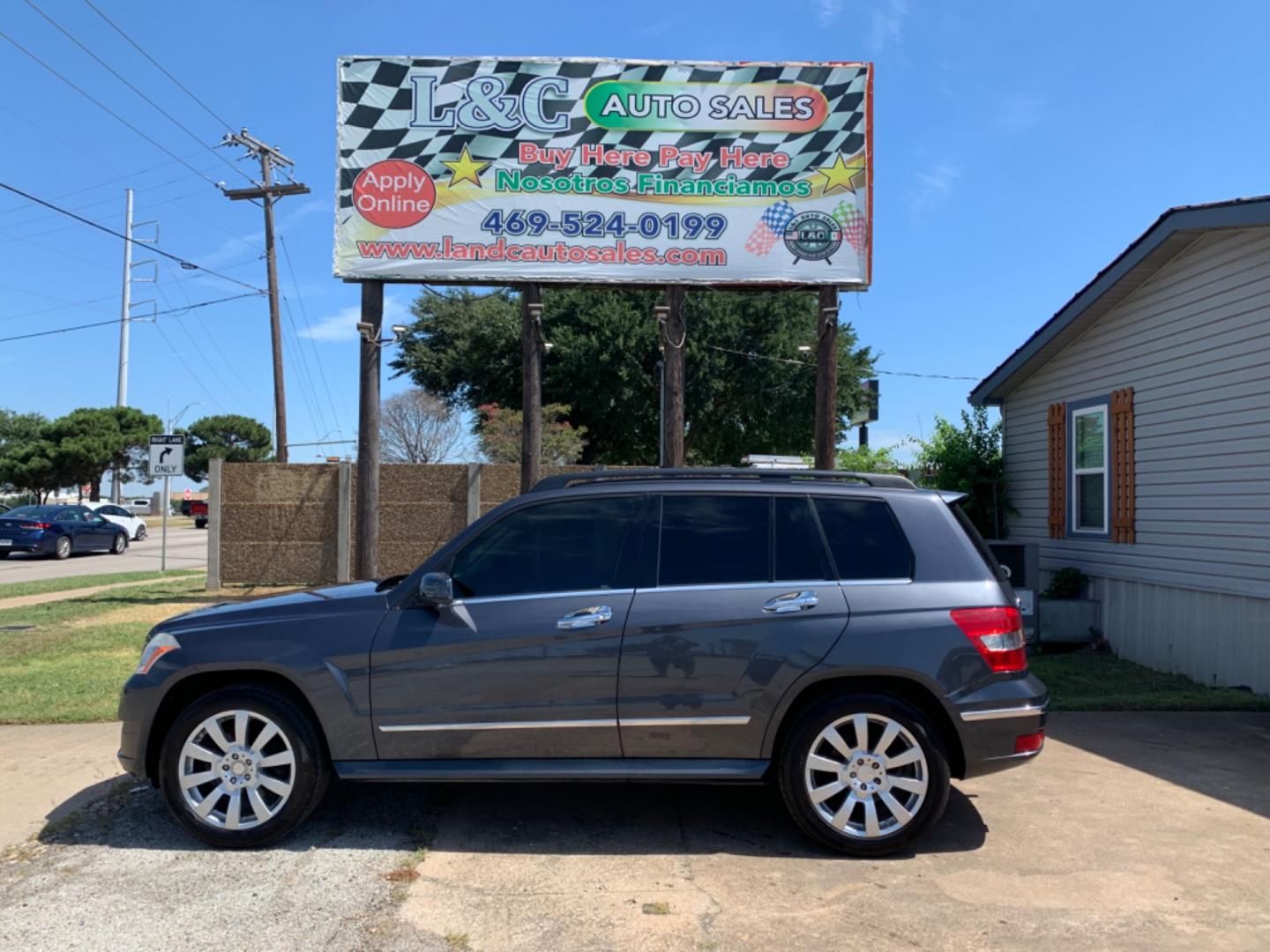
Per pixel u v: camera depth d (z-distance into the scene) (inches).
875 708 178.4
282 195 1019.9
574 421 1187.9
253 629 187.2
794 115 449.7
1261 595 325.4
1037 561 428.5
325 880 168.9
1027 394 494.3
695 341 1115.9
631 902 160.4
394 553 550.0
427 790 219.3
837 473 199.0
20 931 149.6
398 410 1450.5
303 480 557.6
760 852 182.2
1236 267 340.5
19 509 1005.2
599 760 182.5
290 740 182.5
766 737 180.4
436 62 448.8
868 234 449.4
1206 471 356.2
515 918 154.6
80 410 2066.9
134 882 167.8
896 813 177.5
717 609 181.9
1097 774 232.5
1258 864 177.3
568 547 191.0
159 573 764.0
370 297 459.2
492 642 181.8
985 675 179.8
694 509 192.5
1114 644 415.8
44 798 211.9
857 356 1208.2
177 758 182.7
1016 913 156.5
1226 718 292.8
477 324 1229.1
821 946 145.6
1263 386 326.3
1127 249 378.9
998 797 215.3
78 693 309.6
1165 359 381.1
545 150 448.8
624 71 449.7
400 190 449.1
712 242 448.8
